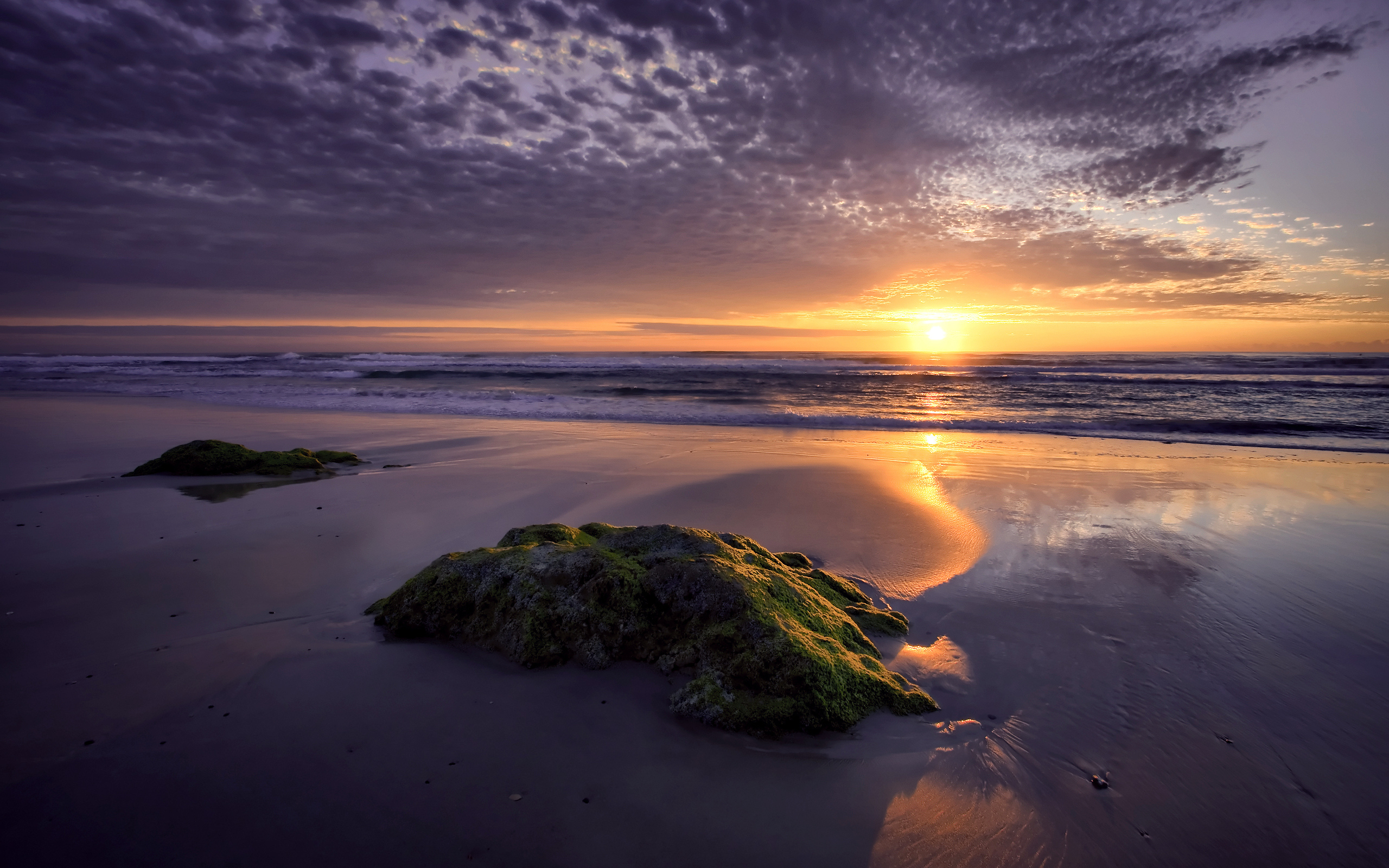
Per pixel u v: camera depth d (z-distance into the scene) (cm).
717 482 961
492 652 409
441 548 643
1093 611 512
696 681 366
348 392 2333
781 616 390
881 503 854
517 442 1329
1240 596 543
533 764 310
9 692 354
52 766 292
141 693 356
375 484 919
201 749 309
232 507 780
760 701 349
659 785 301
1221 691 393
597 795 293
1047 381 2944
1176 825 286
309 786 288
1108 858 268
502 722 342
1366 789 308
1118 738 347
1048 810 294
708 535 484
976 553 659
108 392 2289
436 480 954
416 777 298
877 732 345
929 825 282
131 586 522
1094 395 2347
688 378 3181
